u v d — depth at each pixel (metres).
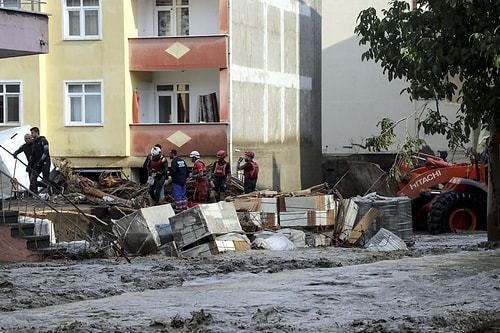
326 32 62.16
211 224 26.23
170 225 26.52
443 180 39.19
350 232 29.41
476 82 27.02
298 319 14.73
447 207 37.59
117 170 47.88
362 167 40.38
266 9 53.16
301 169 58.88
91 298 17.62
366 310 15.63
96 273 21.33
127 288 18.91
